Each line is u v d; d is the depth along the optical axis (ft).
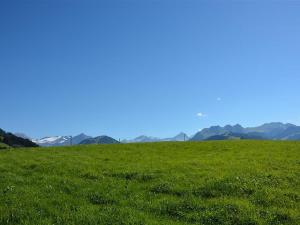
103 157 148.77
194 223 72.90
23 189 87.92
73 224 67.31
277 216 77.66
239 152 160.45
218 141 212.43
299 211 81.20
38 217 70.44
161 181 99.19
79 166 119.85
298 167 119.85
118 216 71.97
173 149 179.52
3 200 78.64
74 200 81.20
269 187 95.20
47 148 194.49
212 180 97.96
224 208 79.05
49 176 104.27
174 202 81.66
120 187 93.86
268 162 129.39
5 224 67.21
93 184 95.76
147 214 75.10
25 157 145.59
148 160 140.05
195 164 126.21
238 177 100.78
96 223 68.33
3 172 111.34
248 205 81.46
